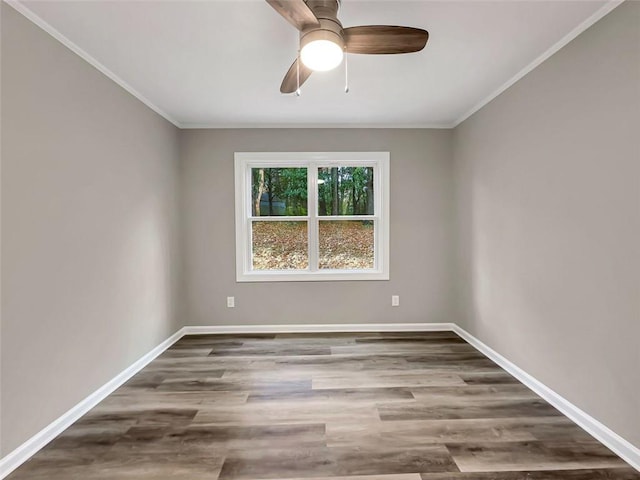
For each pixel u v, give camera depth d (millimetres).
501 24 1946
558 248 2195
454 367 2871
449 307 3908
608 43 1800
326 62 1719
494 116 2947
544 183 2324
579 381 2033
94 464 1714
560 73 2154
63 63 2039
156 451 1808
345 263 3965
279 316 3873
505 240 2807
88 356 2252
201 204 3801
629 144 1699
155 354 3150
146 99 2998
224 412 2188
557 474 1628
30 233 1813
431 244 3875
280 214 3961
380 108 3293
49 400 1925
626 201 1721
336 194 3963
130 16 1833
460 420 2080
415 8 1803
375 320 3895
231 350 3309
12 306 1711
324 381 2621
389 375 2721
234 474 1636
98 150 2369
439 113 3449
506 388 2494
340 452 1790
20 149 1758
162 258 3322
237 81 2662
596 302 1908
